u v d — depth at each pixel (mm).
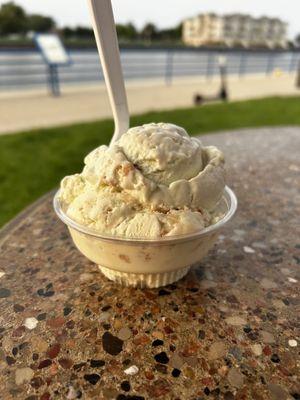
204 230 134
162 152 144
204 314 145
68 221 142
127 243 129
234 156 344
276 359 126
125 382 117
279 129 450
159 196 141
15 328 139
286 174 298
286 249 191
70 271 173
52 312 147
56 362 125
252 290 160
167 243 129
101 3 157
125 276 155
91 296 155
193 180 144
